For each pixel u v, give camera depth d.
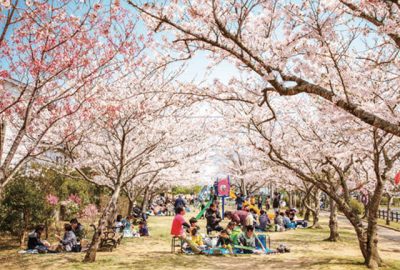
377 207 8.76
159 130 11.82
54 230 15.37
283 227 17.62
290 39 6.09
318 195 19.69
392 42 6.99
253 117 9.84
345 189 10.10
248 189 35.47
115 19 6.97
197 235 11.45
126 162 10.45
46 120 9.77
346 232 17.34
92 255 9.33
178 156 13.41
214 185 25.77
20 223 12.16
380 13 6.09
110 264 8.91
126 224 15.16
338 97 5.10
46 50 6.23
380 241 14.77
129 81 10.35
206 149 13.53
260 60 5.34
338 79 7.02
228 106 10.70
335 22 5.84
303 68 6.48
